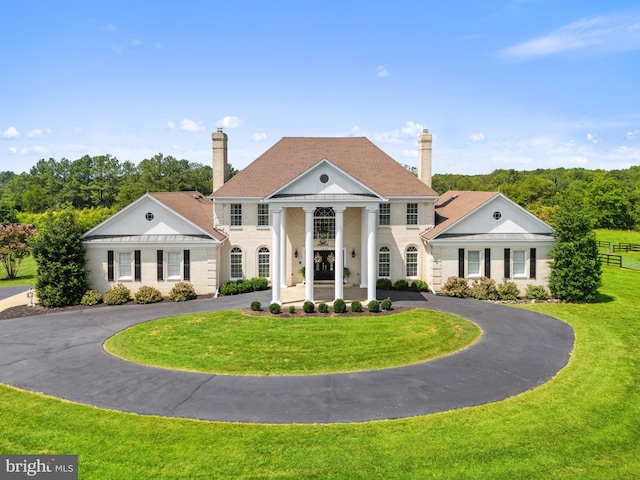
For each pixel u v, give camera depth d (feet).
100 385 60.18
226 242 124.26
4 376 63.57
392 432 47.57
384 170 129.08
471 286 115.14
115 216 114.32
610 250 230.89
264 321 90.79
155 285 114.42
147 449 44.57
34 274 166.50
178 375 63.67
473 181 468.34
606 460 42.65
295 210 125.90
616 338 79.71
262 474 40.65
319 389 58.70
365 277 121.60
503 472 40.81
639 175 505.66
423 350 73.61
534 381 60.85
